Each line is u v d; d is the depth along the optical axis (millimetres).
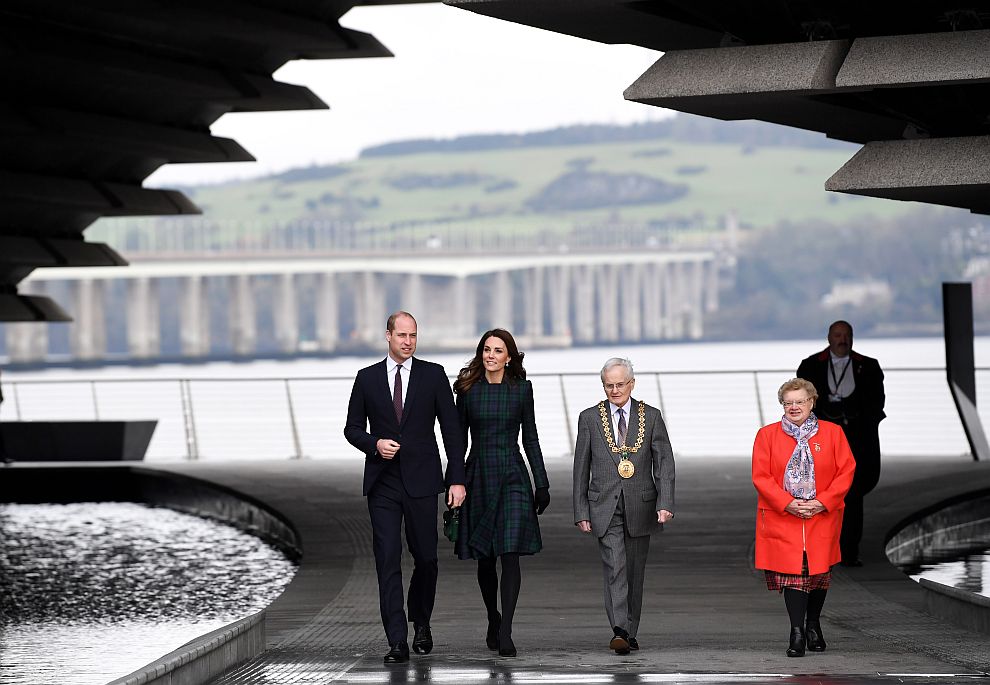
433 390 16578
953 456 45781
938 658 16047
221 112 47625
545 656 16562
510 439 16625
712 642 17562
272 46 43844
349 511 33750
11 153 42594
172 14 36312
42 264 50531
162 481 43875
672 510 16438
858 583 22219
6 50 36000
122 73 39594
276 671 15672
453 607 20891
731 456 48594
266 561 31156
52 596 27188
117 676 19438
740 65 20109
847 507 23828
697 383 130625
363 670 15711
